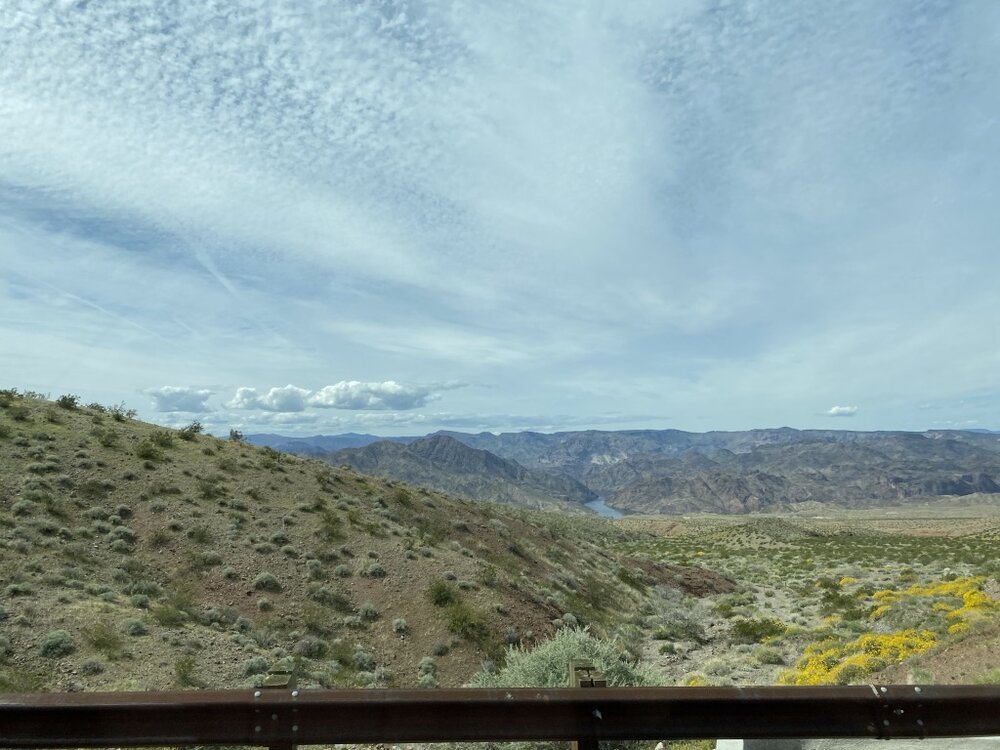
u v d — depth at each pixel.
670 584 39.34
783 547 62.75
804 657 18.78
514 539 33.78
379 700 3.59
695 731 3.67
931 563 43.66
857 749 5.20
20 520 19.92
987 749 5.22
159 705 3.52
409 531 28.56
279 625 18.88
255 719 3.56
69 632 14.09
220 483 27.20
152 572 19.84
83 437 27.62
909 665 13.40
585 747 3.68
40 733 3.49
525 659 10.90
